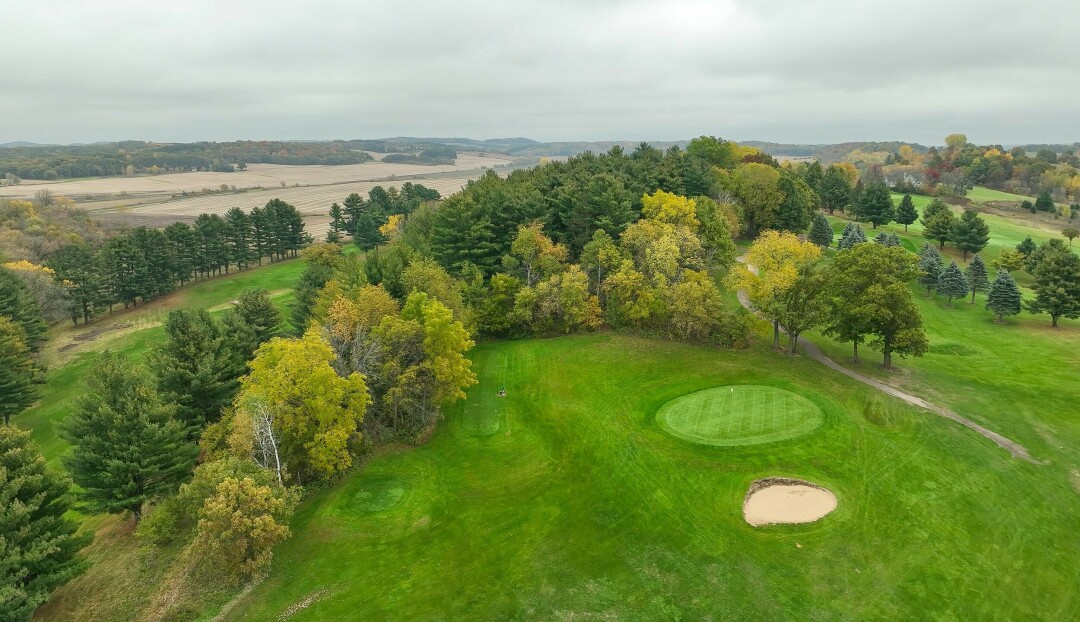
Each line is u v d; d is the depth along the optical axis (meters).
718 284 88.25
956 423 49.47
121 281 105.50
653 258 72.19
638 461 45.53
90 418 40.31
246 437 40.94
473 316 70.81
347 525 39.06
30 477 32.16
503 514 40.19
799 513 39.03
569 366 64.25
